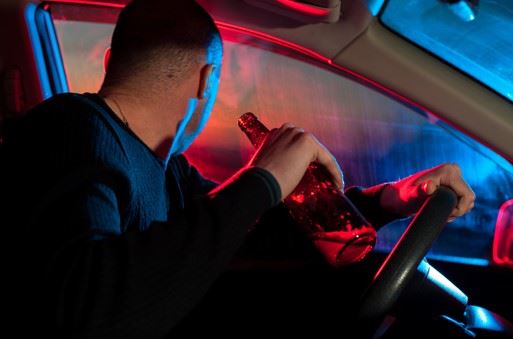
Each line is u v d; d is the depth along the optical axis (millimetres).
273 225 1313
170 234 658
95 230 644
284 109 2621
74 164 689
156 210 883
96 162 699
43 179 682
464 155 2482
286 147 773
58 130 728
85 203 660
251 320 1741
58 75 1478
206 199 706
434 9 1235
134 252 638
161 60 854
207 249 653
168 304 631
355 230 877
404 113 2596
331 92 2600
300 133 799
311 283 1683
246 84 2582
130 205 791
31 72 1400
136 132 863
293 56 1332
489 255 2047
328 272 1623
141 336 625
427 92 1260
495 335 1150
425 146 2596
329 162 818
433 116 1299
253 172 732
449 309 1166
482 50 1354
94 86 2367
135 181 817
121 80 864
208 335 1763
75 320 604
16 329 677
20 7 1354
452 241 2193
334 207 896
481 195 2348
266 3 1173
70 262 622
